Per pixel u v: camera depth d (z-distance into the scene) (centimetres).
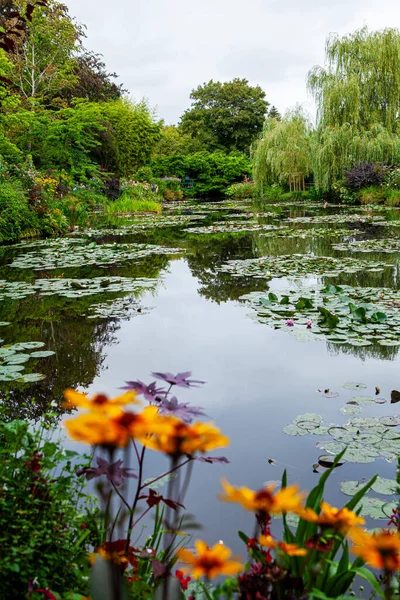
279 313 513
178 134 4278
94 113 1855
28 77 2194
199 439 91
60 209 1378
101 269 781
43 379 348
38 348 416
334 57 1920
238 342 427
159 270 765
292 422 280
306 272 711
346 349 405
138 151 2591
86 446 246
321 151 1897
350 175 1892
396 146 1841
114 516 182
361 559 135
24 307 546
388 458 240
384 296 554
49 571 132
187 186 3425
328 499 208
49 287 638
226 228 1327
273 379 346
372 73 1881
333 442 256
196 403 309
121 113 2533
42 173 1536
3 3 2050
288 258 834
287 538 138
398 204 1825
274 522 194
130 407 289
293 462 239
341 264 759
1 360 384
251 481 224
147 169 3028
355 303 530
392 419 281
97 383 340
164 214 1889
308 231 1186
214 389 330
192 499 211
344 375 351
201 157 3453
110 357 393
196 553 171
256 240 1080
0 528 136
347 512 99
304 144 2264
